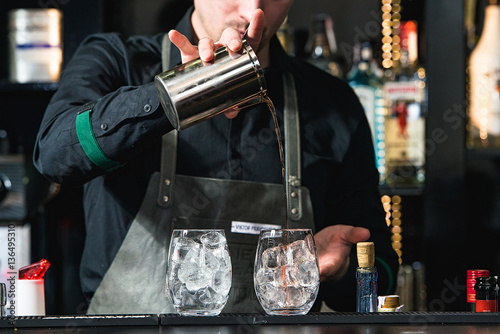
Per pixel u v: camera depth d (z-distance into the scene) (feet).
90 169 5.01
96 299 5.57
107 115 4.83
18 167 7.97
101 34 6.23
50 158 5.08
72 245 8.71
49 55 8.28
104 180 5.77
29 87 8.16
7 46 9.00
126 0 8.90
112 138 4.84
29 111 9.10
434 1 7.98
